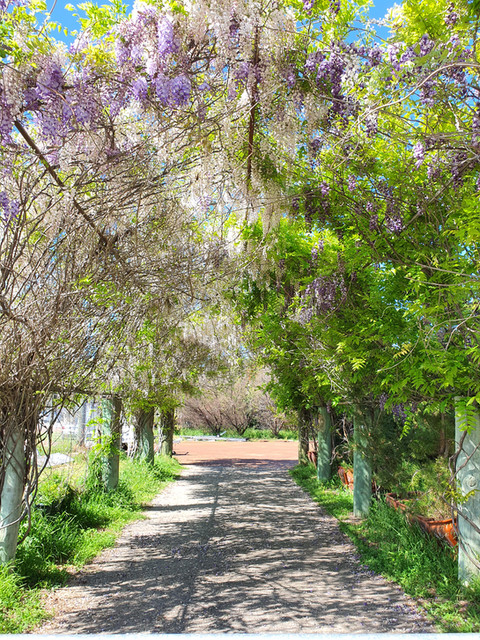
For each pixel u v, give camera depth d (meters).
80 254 4.04
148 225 4.36
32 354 4.09
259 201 4.34
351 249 4.46
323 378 6.31
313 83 3.39
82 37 3.19
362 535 6.48
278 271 6.38
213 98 3.54
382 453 6.59
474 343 3.76
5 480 4.63
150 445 13.06
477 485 4.23
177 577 4.98
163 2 3.18
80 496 7.82
